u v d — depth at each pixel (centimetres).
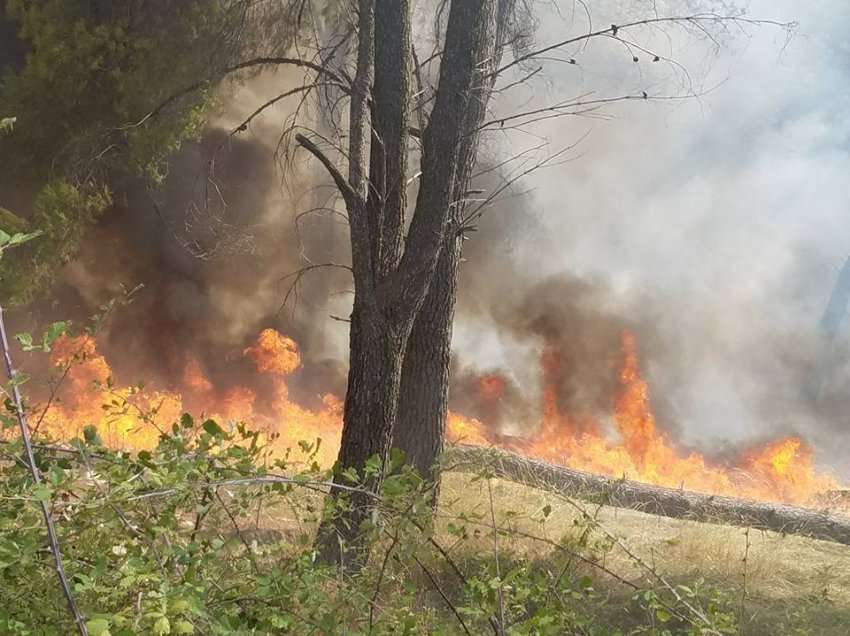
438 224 698
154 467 305
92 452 315
